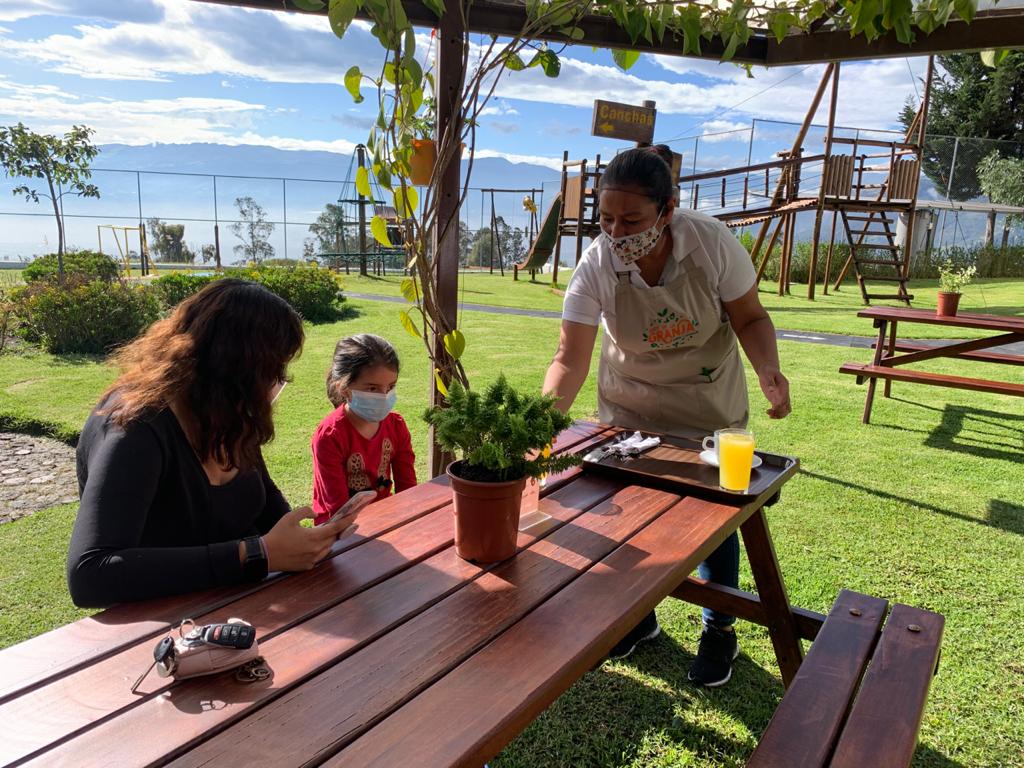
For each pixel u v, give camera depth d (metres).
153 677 1.06
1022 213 20.66
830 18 2.88
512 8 2.47
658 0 2.41
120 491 1.32
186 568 1.29
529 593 1.35
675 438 2.35
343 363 2.24
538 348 8.46
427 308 2.46
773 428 5.38
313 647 1.15
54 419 5.09
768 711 2.20
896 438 5.16
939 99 26.91
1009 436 5.25
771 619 2.16
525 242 29.50
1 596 2.72
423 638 1.18
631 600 1.32
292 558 1.39
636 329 2.29
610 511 1.79
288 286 10.65
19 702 0.99
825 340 9.36
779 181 13.46
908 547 3.31
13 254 72.06
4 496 3.82
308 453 4.43
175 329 1.46
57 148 11.65
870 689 1.45
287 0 2.15
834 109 12.73
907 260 13.50
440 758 0.90
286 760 0.89
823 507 3.80
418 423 5.21
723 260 2.18
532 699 1.03
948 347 5.54
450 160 2.38
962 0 2.17
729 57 2.87
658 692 2.28
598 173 13.53
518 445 1.41
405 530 1.65
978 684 2.31
